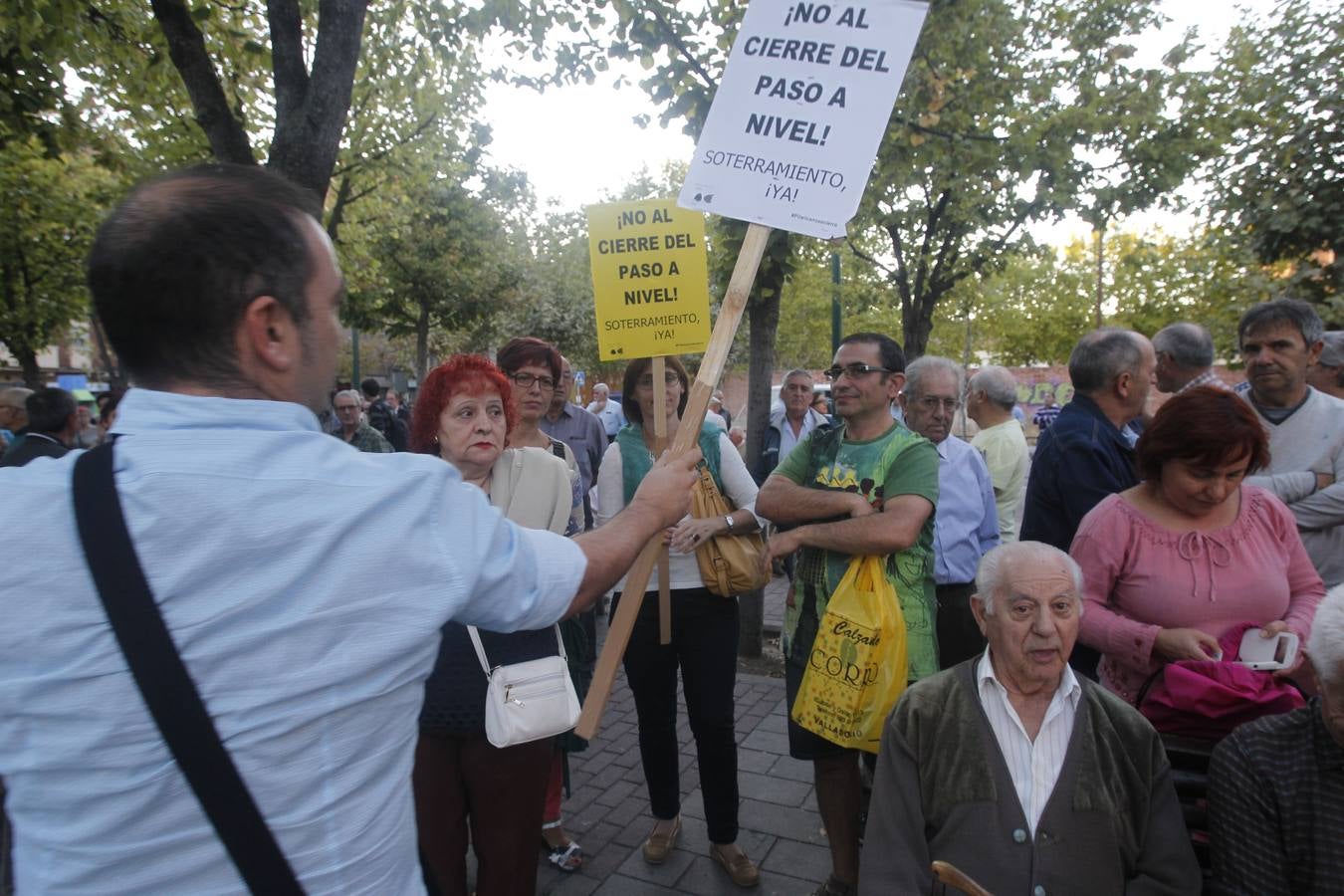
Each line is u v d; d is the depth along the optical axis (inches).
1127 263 375.2
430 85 316.2
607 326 122.3
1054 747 79.7
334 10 143.5
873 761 119.3
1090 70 275.7
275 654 35.8
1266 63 314.7
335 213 332.8
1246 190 322.3
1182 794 83.5
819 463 116.1
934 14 209.6
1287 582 89.7
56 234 529.0
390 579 38.4
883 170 246.2
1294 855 71.0
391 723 39.9
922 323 354.9
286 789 36.0
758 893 122.4
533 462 105.6
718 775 124.9
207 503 35.5
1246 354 128.3
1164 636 85.9
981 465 148.0
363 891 38.7
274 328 39.5
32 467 37.5
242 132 156.3
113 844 34.9
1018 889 76.8
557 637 95.6
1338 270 311.1
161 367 38.9
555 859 128.6
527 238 888.9
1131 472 112.9
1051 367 1181.7
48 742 34.9
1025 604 79.0
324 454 39.4
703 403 67.7
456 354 104.5
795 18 74.4
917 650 104.0
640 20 192.4
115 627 33.9
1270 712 81.4
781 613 282.7
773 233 200.4
